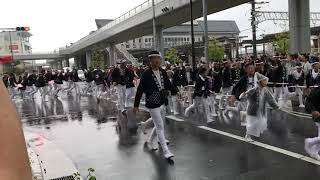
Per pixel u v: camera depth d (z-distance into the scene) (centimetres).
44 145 924
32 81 2742
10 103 72
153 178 652
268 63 1600
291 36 2297
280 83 1428
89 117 1492
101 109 1728
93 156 834
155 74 770
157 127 777
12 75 3075
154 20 3625
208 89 1233
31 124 1385
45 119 1513
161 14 3631
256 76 871
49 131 1200
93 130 1176
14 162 67
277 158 727
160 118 772
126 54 6475
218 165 705
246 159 733
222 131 1030
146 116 1401
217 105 1470
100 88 2350
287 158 723
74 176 620
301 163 685
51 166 713
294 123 1091
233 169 674
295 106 1445
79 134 1117
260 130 881
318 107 676
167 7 3434
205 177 638
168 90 787
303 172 633
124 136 1044
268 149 800
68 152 878
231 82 1443
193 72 1703
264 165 686
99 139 1023
